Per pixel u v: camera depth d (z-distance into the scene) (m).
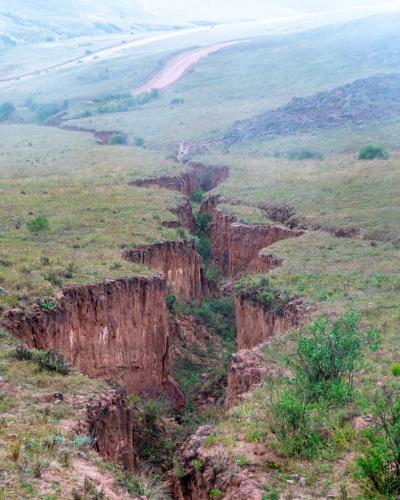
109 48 197.25
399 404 16.39
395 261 36.88
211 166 73.50
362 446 16.47
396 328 25.88
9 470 13.88
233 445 17.25
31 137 99.50
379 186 54.47
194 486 17.27
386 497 14.24
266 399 19.58
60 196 53.28
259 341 31.80
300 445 16.75
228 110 103.25
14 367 20.38
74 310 27.83
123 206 49.84
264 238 47.78
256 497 14.92
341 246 40.97
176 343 36.84
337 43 138.75
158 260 39.53
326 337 20.81
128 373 29.92
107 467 15.62
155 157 77.56
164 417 28.20
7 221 43.47
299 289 32.09
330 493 14.84
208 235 54.91
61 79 159.00
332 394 18.95
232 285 45.84
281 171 66.69
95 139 94.75
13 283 27.81
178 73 144.50
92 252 35.72
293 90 109.06
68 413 17.97
